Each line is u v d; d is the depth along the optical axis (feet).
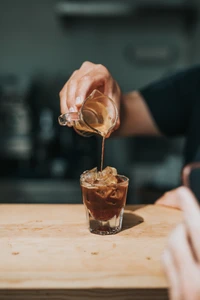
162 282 1.51
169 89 3.36
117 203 1.95
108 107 2.22
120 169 8.24
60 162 7.21
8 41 8.34
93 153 7.31
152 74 8.54
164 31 8.39
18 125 7.25
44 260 1.69
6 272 1.58
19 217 2.21
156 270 1.59
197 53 7.98
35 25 8.29
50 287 1.48
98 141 7.30
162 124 3.34
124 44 8.43
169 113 3.32
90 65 2.49
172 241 1.33
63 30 8.31
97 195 1.92
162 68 8.53
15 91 7.16
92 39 8.38
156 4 7.51
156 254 1.74
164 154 8.44
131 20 8.33
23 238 1.92
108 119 2.21
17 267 1.62
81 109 2.04
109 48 8.43
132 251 1.78
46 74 8.39
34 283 1.50
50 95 8.27
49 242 1.87
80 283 1.50
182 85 3.37
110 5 7.55
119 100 2.64
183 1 7.53
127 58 8.48
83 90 2.21
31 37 8.32
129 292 1.49
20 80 7.47
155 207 2.41
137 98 3.34
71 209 2.35
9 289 1.48
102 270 1.60
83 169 7.20
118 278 1.53
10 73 8.42
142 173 8.29
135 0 7.66
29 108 7.27
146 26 8.38
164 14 7.95
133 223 2.14
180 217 2.24
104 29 8.37
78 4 7.54
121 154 8.24
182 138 8.36
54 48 8.37
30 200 6.87
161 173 5.97
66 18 7.95
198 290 1.21
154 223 2.14
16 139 7.26
